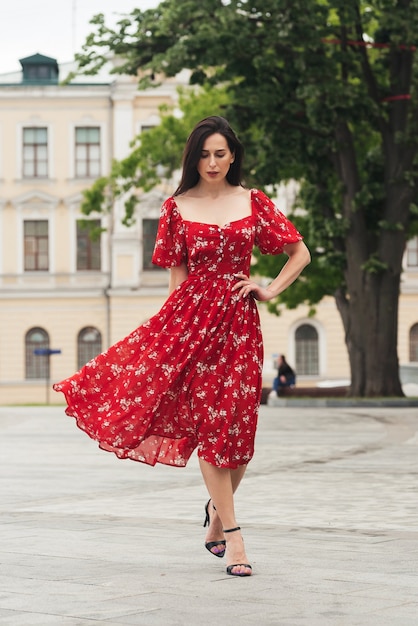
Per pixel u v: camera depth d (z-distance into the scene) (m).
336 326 52.56
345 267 30.86
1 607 4.93
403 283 52.81
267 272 35.38
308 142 29.30
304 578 5.62
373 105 28.58
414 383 39.94
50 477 11.80
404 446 15.40
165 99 52.88
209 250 6.00
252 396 5.94
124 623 4.60
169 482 11.20
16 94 53.28
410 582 5.51
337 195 31.95
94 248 53.12
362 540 7.01
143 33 26.88
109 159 53.22
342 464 12.78
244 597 5.14
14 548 6.67
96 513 8.55
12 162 53.34
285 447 15.41
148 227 53.00
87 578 5.64
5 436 19.39
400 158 30.25
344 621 4.63
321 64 27.00
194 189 6.20
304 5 25.86
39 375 52.91
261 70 27.75
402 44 27.44
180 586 5.42
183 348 5.94
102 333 52.75
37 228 53.31
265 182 29.27
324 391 34.50
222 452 5.84
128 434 5.97
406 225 30.42
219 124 6.12
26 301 52.91
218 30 26.11
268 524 7.86
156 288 52.62
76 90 53.06
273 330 52.53
